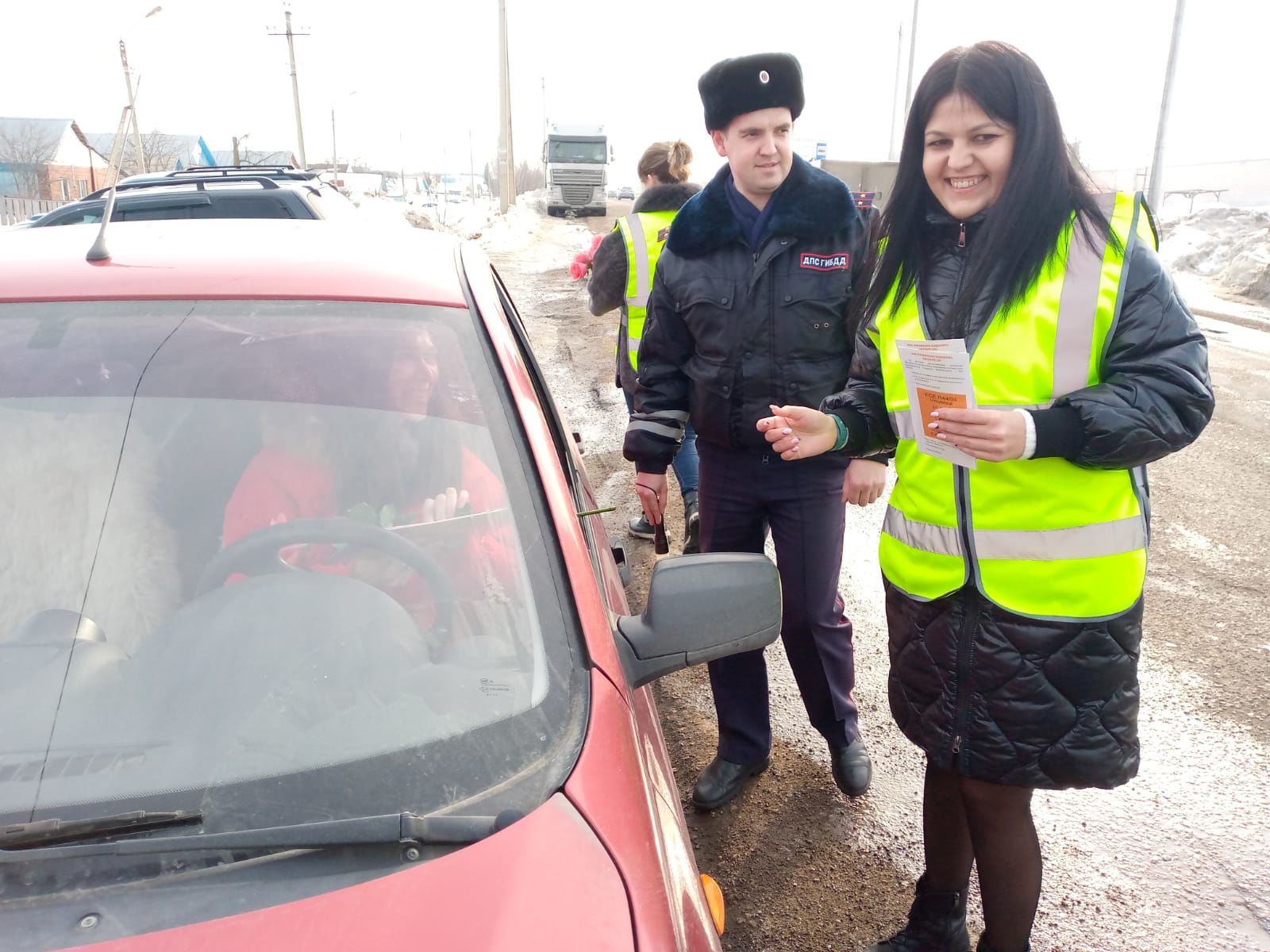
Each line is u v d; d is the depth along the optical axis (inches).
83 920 37.3
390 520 54.5
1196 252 689.6
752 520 106.2
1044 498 65.1
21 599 50.2
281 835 40.1
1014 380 64.6
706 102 95.9
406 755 44.6
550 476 58.2
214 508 53.5
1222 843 103.0
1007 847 73.5
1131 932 90.4
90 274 63.9
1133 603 66.3
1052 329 63.6
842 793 112.1
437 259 72.7
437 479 56.0
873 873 99.2
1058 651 66.3
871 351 79.0
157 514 53.1
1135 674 67.9
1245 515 201.9
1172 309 62.8
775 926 91.9
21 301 61.2
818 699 108.9
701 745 122.0
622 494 210.8
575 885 39.1
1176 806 109.0
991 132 64.2
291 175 306.8
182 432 55.5
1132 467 62.9
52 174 1908.2
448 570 53.2
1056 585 65.6
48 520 52.5
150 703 46.5
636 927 38.4
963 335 66.4
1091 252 62.9
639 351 110.3
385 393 58.4
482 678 48.5
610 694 49.1
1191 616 155.5
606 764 45.2
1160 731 123.4
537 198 1628.9
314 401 57.5
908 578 72.6
